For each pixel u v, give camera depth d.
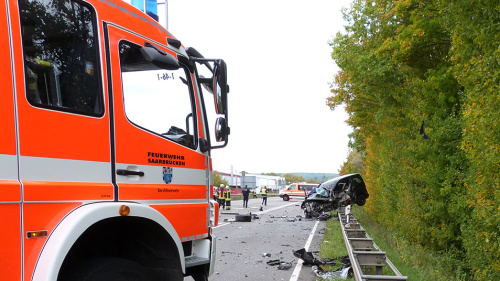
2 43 2.50
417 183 9.16
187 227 3.91
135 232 3.54
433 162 8.43
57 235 2.56
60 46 2.87
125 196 3.20
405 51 8.66
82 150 2.90
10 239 2.38
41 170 2.61
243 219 19.91
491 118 4.69
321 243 12.27
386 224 13.47
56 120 2.74
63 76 2.85
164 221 3.41
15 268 2.39
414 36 8.20
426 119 8.52
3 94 2.45
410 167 9.16
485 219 5.66
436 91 8.45
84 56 3.04
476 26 5.14
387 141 11.52
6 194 2.37
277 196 75.31
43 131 2.65
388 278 4.89
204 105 4.46
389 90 10.80
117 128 3.21
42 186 2.57
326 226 17.88
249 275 7.86
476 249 6.64
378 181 13.23
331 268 8.08
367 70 10.59
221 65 4.02
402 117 10.43
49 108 2.71
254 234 14.72
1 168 2.40
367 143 17.55
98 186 2.97
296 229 16.55
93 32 3.15
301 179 149.50
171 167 3.75
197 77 4.39
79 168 2.86
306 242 12.72
